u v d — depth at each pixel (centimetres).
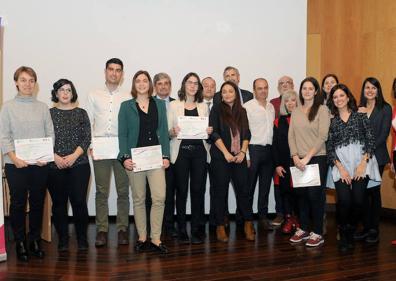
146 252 326
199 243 353
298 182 334
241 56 492
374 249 334
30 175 304
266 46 497
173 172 365
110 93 347
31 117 299
